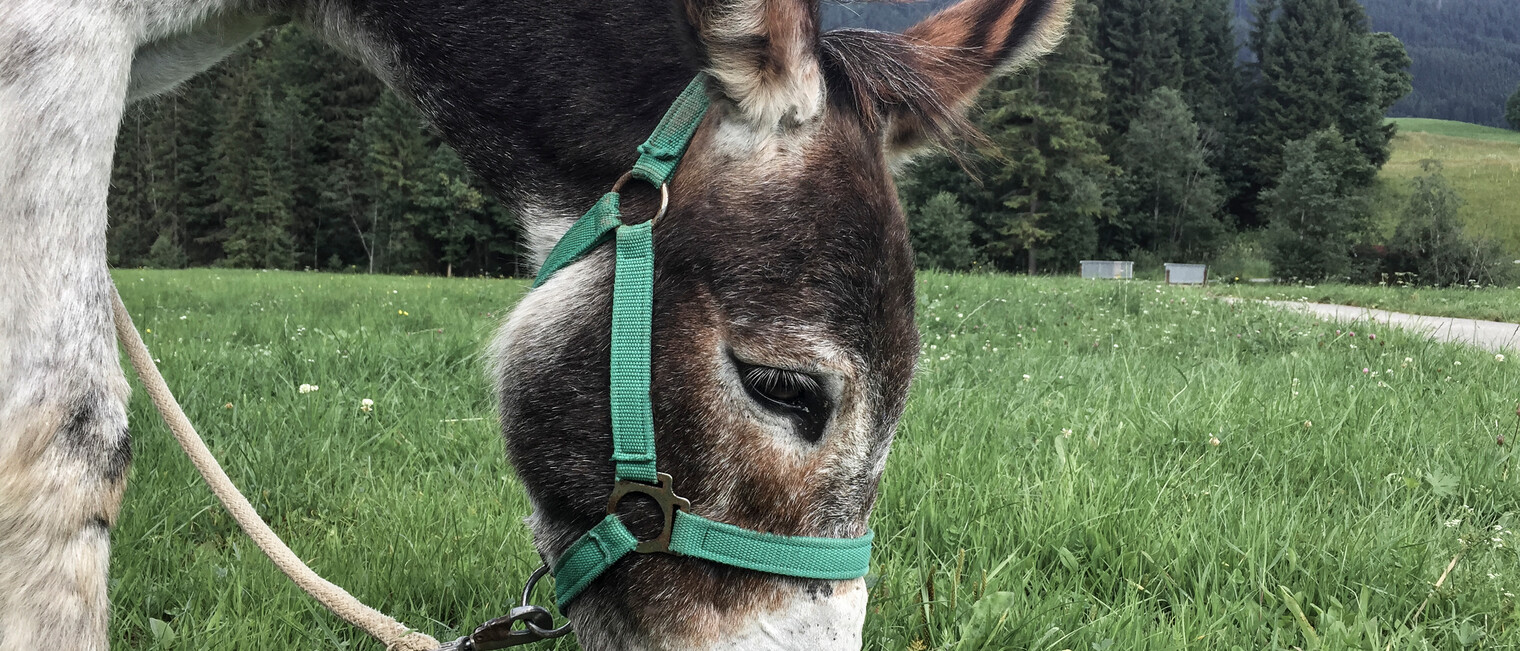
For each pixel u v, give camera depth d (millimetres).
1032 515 1281
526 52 792
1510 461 1651
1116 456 1576
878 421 688
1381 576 1162
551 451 724
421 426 1714
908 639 995
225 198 20359
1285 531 1257
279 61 21188
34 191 652
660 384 682
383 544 1177
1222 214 25594
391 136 20016
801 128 701
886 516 1290
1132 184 22391
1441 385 2318
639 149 715
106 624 661
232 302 4516
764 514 677
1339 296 7328
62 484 636
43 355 641
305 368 2125
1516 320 5406
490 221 20219
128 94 903
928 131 804
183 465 1435
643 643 699
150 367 781
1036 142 20062
